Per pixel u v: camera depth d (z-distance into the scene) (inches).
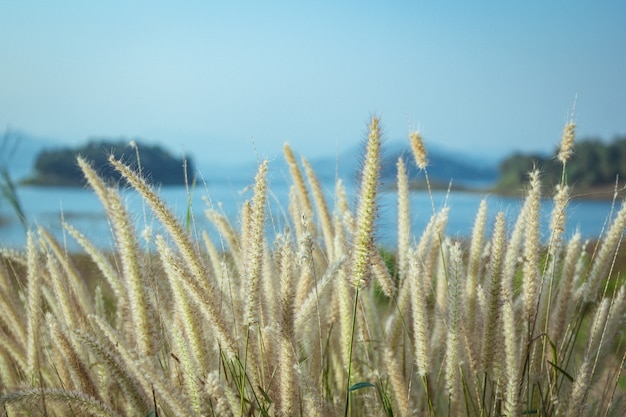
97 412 114.0
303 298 137.7
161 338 137.4
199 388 113.5
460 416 140.3
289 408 121.5
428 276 152.1
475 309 145.8
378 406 135.0
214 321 119.3
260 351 125.5
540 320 153.9
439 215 158.7
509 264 140.6
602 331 150.1
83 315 162.1
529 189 147.1
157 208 116.1
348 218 138.6
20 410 127.9
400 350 155.3
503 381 134.9
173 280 120.0
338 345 157.2
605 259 155.9
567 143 150.3
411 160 159.8
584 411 144.1
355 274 123.9
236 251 160.4
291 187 173.0
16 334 157.1
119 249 121.3
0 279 160.7
